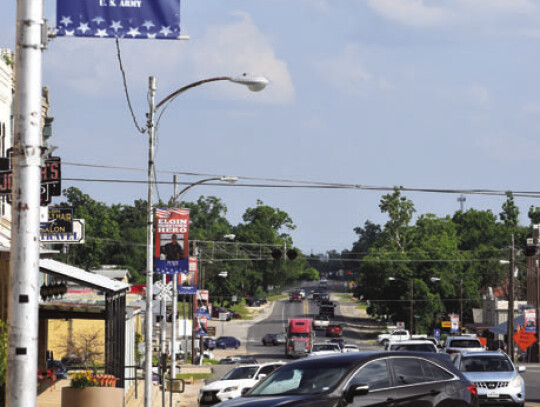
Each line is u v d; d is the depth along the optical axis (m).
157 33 24.02
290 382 25.95
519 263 193.12
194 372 98.06
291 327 158.50
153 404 58.91
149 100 50.06
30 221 21.72
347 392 25.20
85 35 23.72
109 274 144.00
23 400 21.31
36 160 21.83
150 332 49.47
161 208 52.59
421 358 27.83
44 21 22.20
